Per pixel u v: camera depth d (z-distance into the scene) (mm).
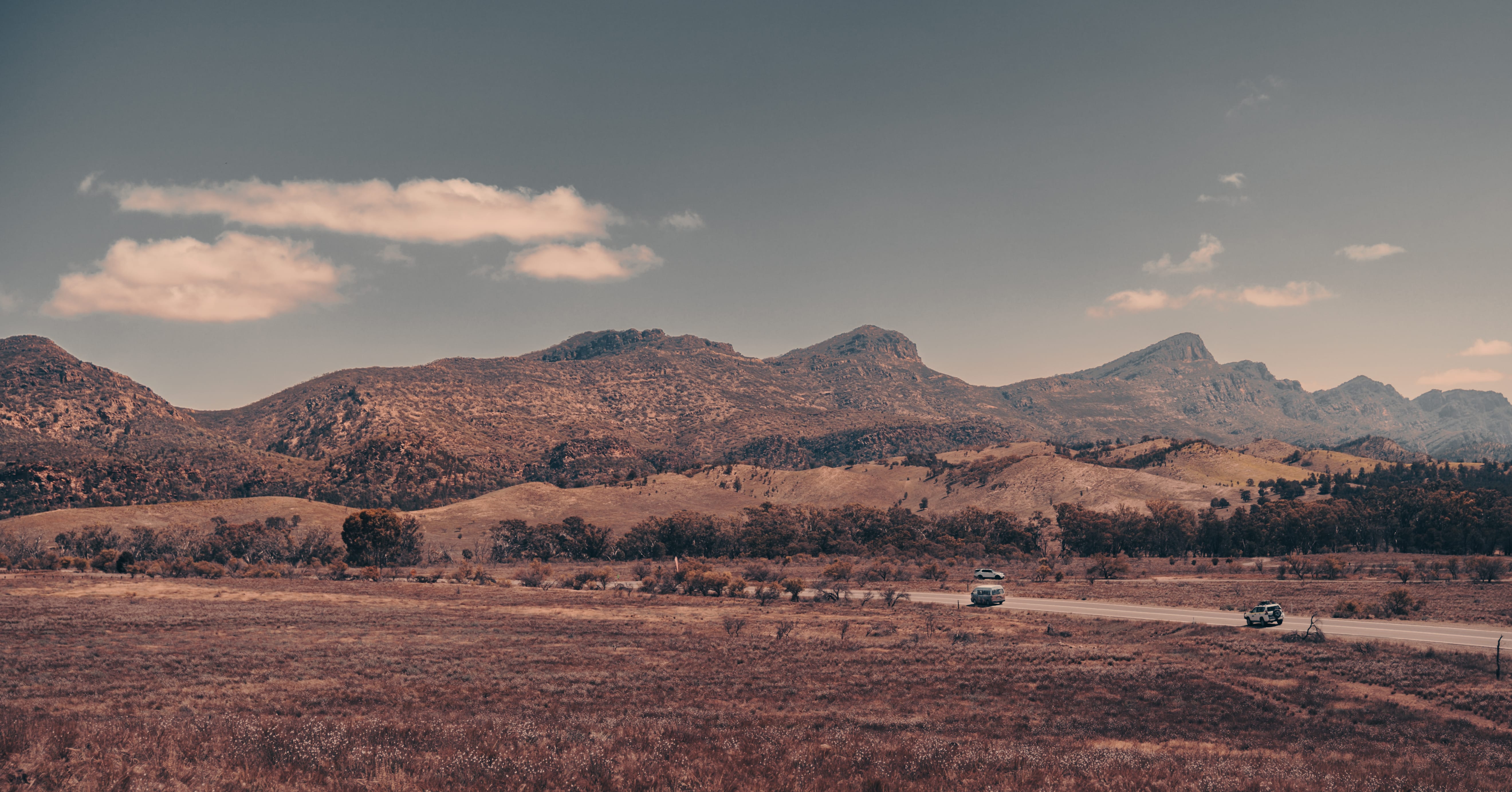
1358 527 147750
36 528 174750
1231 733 27781
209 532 183000
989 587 76188
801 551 158875
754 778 18156
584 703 30375
